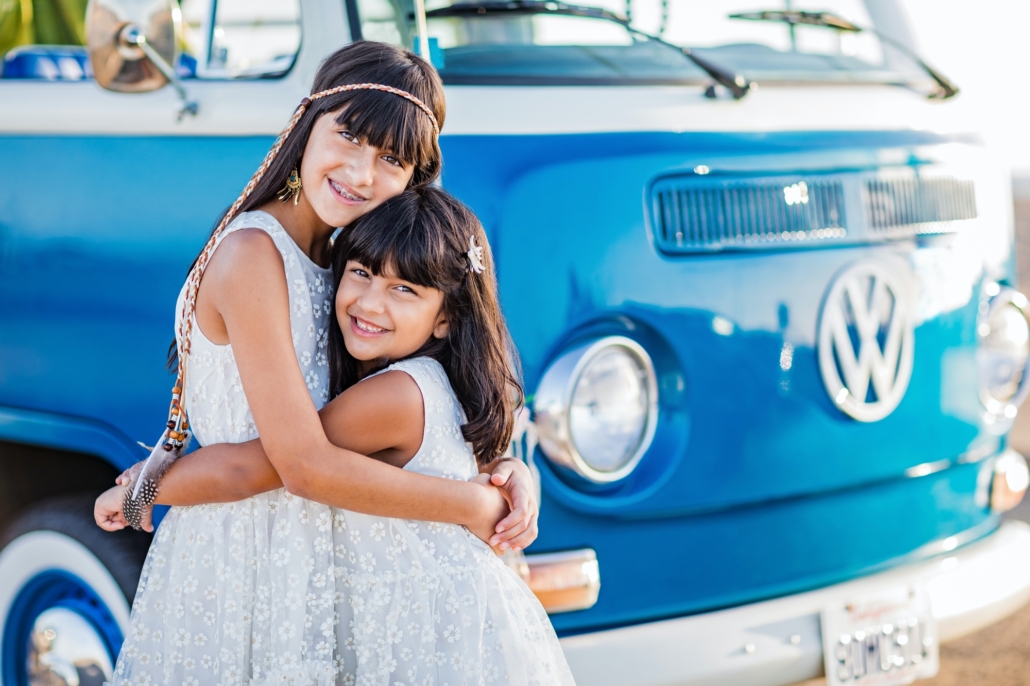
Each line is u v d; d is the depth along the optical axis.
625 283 2.35
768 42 3.30
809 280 2.59
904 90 3.09
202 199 2.35
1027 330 3.07
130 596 2.45
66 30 3.67
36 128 2.56
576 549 2.35
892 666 2.66
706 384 2.46
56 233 2.52
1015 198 16.20
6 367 2.61
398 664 1.70
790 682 2.54
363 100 1.68
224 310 1.67
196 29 3.80
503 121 2.36
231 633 1.71
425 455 1.75
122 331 2.43
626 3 3.05
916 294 2.77
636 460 2.38
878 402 2.71
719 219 2.49
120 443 2.43
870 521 2.78
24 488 2.81
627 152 2.42
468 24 2.70
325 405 1.75
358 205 1.72
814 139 2.69
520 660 1.73
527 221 2.27
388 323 1.73
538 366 2.27
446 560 1.73
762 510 2.60
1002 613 2.86
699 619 2.48
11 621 2.73
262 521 1.73
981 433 2.98
